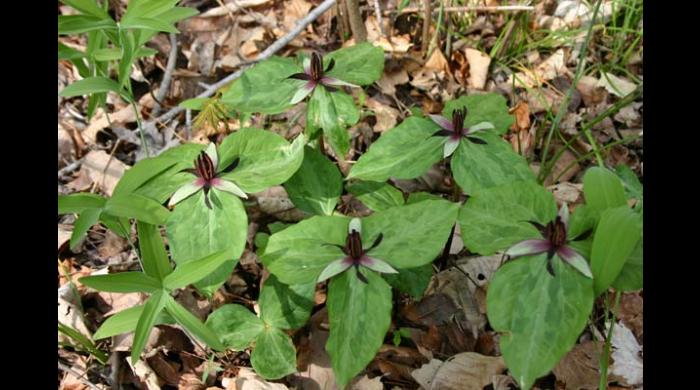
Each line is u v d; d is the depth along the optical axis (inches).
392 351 28.1
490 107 27.5
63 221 33.6
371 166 25.9
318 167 27.5
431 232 23.1
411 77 38.8
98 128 36.8
